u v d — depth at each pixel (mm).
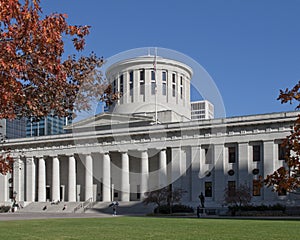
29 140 89625
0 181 93188
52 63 14344
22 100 15461
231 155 73938
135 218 50781
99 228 33438
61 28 14023
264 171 70312
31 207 84062
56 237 25969
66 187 90812
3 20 12766
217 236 25625
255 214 60031
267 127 71188
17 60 13789
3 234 28391
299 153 13562
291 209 63875
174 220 45219
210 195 73062
